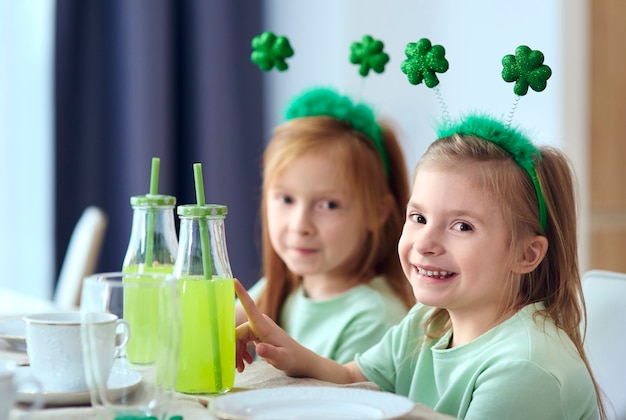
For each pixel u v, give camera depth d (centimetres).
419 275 130
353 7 314
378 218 190
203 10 325
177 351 95
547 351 122
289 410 93
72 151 316
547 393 119
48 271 316
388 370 148
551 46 292
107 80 320
